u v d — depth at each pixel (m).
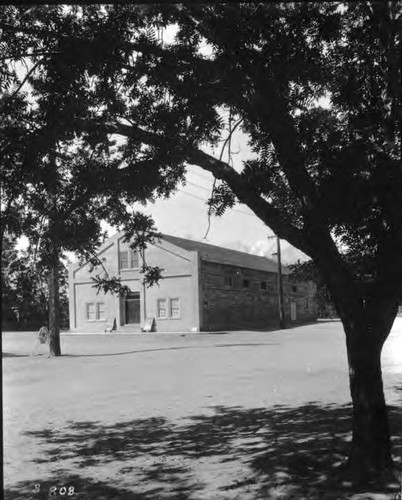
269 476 6.40
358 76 6.16
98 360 21.30
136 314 44.12
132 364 19.44
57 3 5.12
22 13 5.43
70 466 7.51
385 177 5.34
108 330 44.53
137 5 5.37
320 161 5.89
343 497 5.48
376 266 6.18
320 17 5.63
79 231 7.30
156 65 5.60
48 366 19.47
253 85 5.64
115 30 5.31
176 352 23.66
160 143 6.18
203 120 5.97
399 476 5.80
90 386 14.55
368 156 5.53
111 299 44.88
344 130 6.17
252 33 5.48
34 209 7.03
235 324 45.41
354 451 6.05
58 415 10.95
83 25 5.46
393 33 5.61
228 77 5.50
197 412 10.80
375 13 5.73
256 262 52.44
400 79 5.71
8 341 34.19
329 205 5.61
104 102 5.98
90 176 6.49
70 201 6.90
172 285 42.31
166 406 11.54
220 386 13.84
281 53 5.50
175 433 9.18
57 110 5.50
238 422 9.77
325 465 6.61
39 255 7.45
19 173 5.65
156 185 6.95
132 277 44.09
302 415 10.05
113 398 12.66
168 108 6.23
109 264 45.16
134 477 6.91
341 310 6.11
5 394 13.49
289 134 5.91
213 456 7.67
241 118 6.50
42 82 5.79
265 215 6.29
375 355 6.01
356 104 6.21
